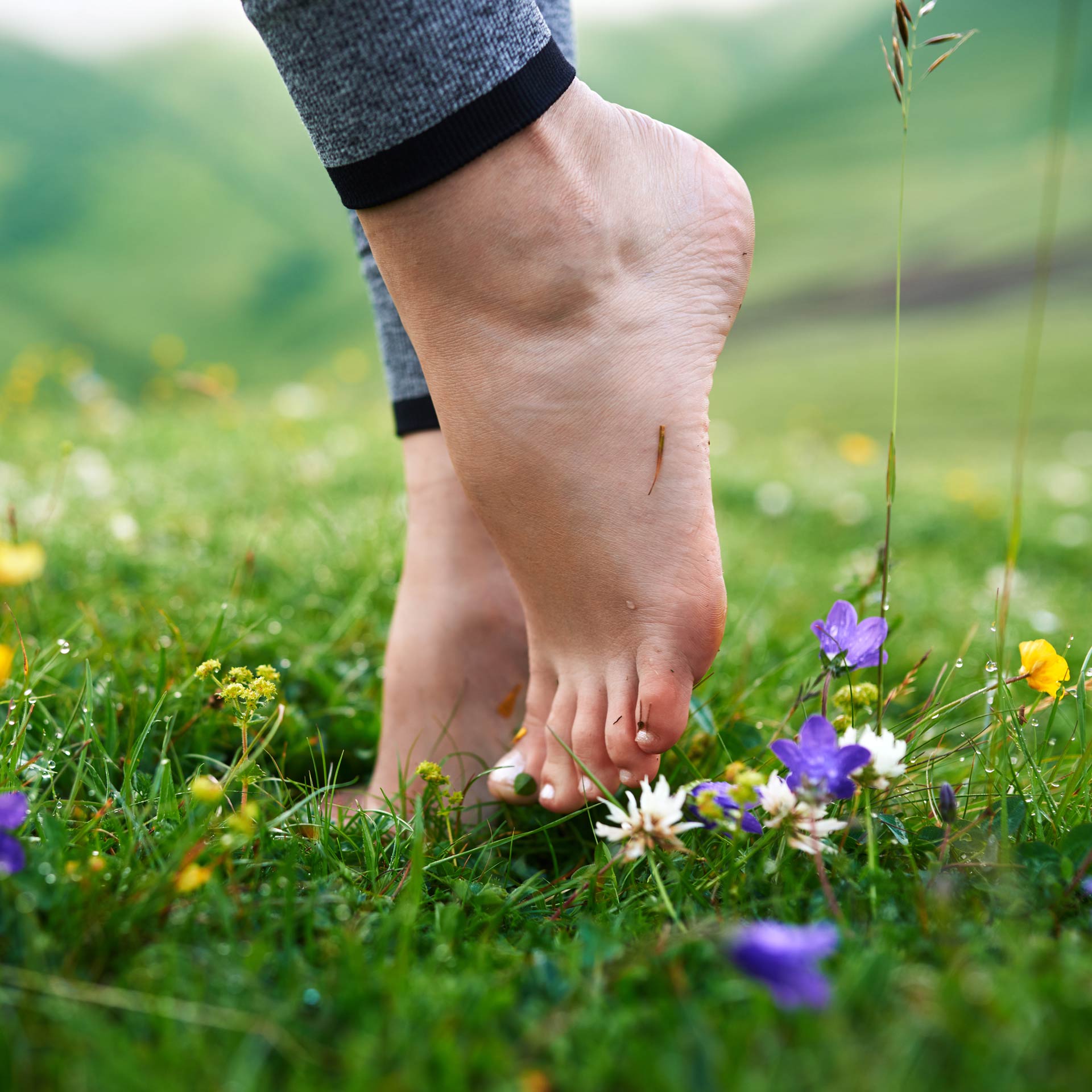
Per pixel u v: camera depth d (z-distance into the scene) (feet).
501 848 1.81
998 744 1.78
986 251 34.47
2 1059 1.14
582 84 1.70
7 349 39.24
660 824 1.50
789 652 2.57
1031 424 17.72
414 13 1.54
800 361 27.55
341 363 9.44
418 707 2.01
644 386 1.69
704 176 1.75
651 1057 1.14
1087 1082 1.11
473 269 1.65
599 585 1.74
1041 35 57.06
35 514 3.74
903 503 6.94
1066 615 3.96
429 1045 1.17
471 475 1.73
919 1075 1.13
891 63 1.67
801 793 1.48
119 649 2.25
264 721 1.86
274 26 1.57
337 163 1.62
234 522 4.02
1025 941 1.32
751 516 6.23
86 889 1.37
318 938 1.42
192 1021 1.19
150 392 8.89
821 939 1.23
